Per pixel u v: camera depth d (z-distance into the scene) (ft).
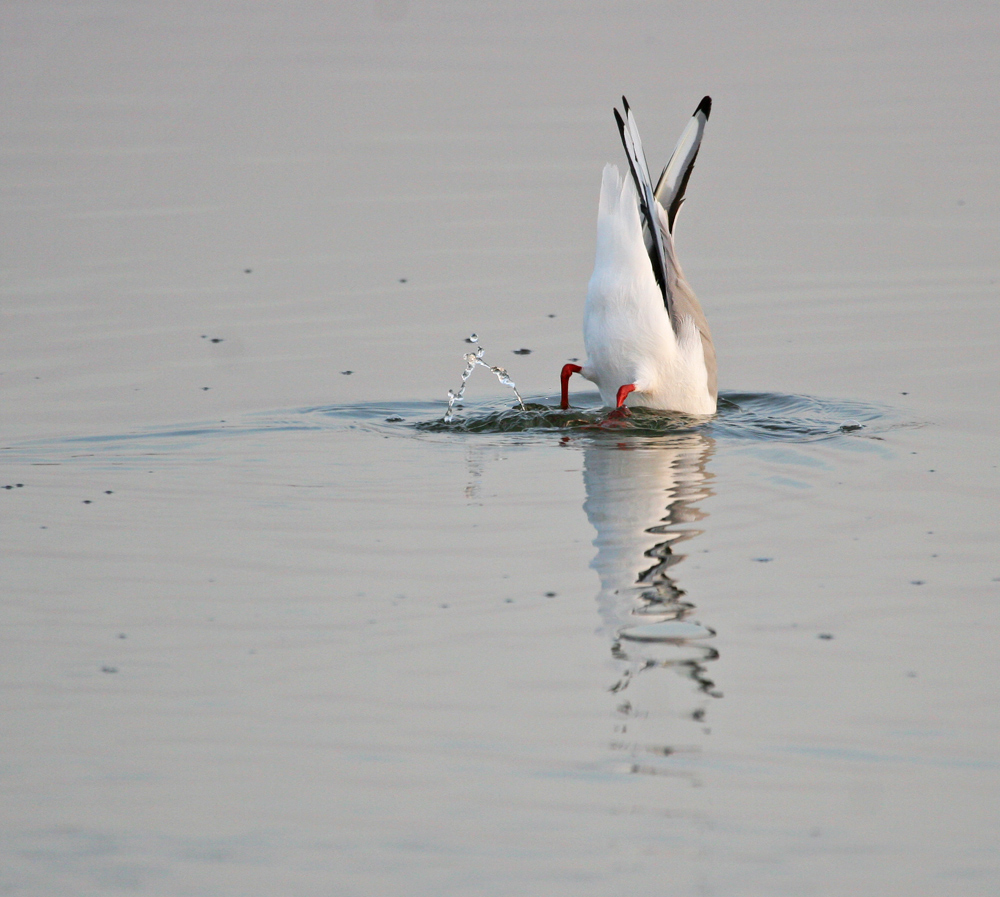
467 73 106.52
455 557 35.01
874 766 25.25
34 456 44.45
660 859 22.54
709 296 64.23
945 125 90.17
